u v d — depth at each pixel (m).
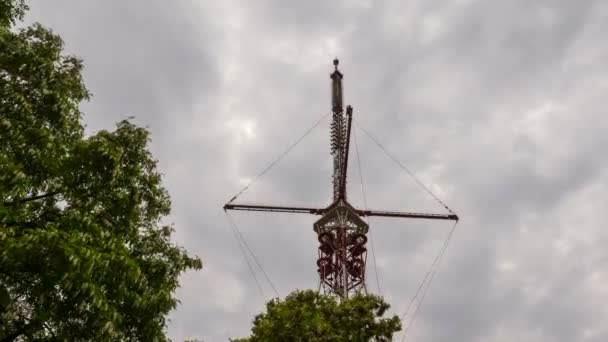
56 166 20.20
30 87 20.12
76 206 19.80
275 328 33.91
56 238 17.33
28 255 17.03
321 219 79.31
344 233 77.50
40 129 19.61
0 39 20.33
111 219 21.05
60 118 20.47
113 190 21.16
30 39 21.58
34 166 19.89
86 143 20.75
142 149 22.17
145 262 22.28
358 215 82.06
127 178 21.59
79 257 17.53
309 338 33.19
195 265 23.73
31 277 18.11
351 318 35.38
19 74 20.17
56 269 17.17
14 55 20.30
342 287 72.00
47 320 18.09
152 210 23.08
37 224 19.42
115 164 20.23
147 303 20.50
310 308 35.84
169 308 21.56
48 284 17.56
